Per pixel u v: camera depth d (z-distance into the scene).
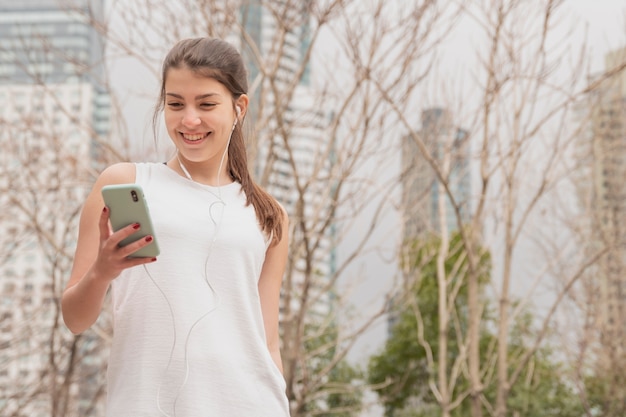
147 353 1.85
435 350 15.38
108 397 1.89
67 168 8.39
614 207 10.17
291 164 6.45
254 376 1.91
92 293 1.74
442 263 7.68
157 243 1.69
